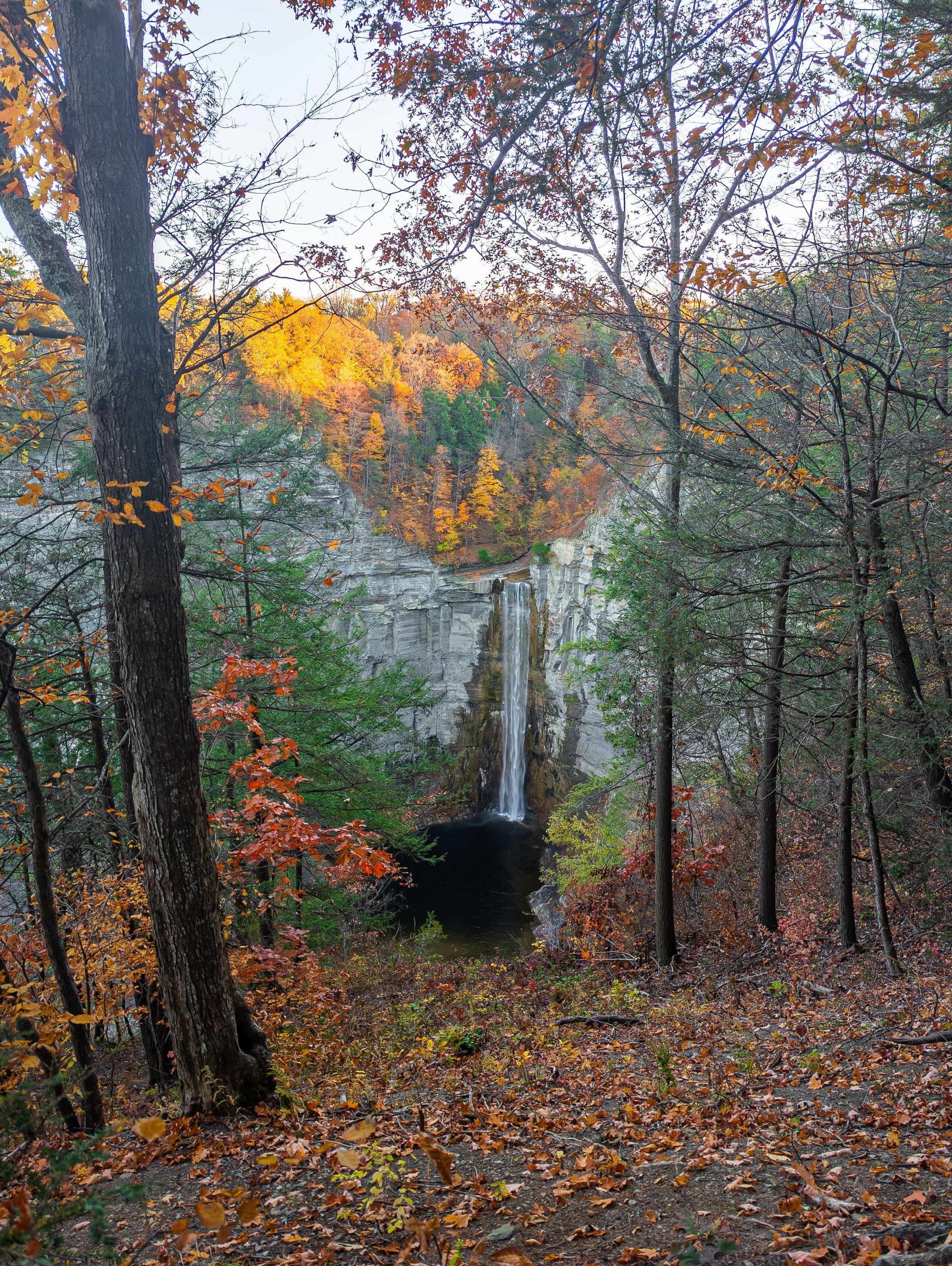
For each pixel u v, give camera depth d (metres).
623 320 11.81
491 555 60.50
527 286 12.05
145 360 6.13
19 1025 5.75
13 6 6.20
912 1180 3.76
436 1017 10.86
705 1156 4.35
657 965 14.06
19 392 7.75
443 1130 5.28
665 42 6.31
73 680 10.70
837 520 10.70
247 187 8.00
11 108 5.99
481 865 44.53
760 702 14.12
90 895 8.96
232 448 13.53
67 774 11.90
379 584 54.94
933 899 12.05
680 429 12.59
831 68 6.73
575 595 48.12
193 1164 5.08
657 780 14.33
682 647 12.66
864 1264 2.86
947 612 12.67
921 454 9.70
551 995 12.61
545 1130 5.25
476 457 62.72
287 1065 7.98
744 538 12.38
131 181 6.04
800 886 15.24
